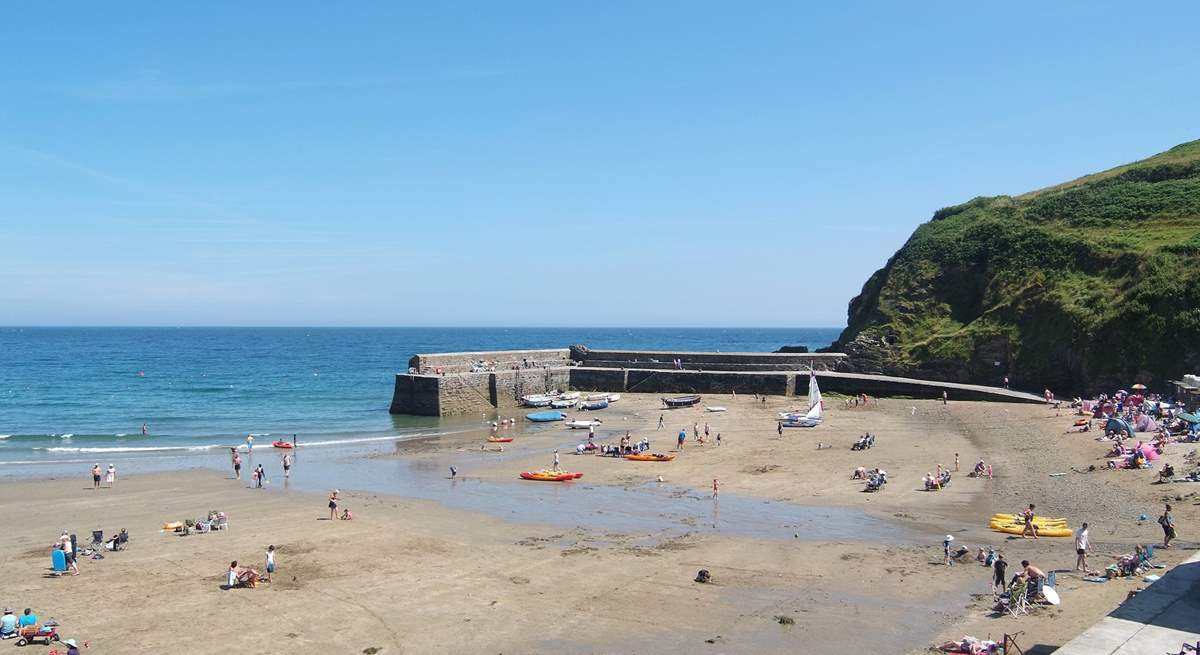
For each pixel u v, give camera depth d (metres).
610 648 22.12
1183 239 69.19
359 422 75.06
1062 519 33.38
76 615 24.70
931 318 86.12
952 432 56.72
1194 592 20.00
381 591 26.86
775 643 22.23
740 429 62.97
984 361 76.12
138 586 27.38
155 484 45.84
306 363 178.00
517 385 83.94
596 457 53.16
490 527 35.38
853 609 24.64
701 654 21.64
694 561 29.98
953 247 90.38
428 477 47.56
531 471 48.50
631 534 34.09
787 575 28.12
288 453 57.06
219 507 39.66
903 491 40.84
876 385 76.81
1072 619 22.34
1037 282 77.38
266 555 30.36
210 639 22.86
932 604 24.81
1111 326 65.12
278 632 23.36
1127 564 26.14
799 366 85.94
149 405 92.19
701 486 43.94
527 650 22.05
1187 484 35.94
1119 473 39.47
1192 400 52.22
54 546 30.25
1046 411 59.88
